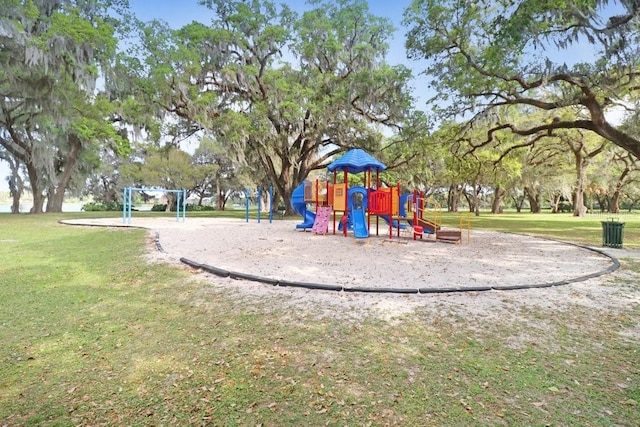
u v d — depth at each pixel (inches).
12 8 533.3
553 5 345.7
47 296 186.4
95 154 1039.0
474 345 126.0
